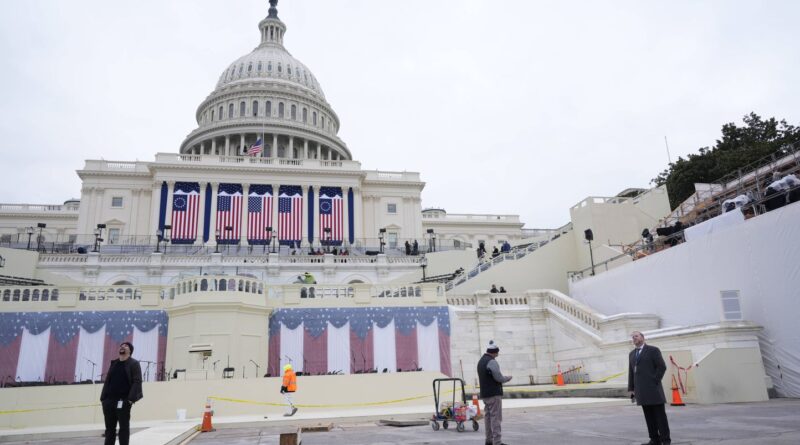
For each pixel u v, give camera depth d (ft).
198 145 315.37
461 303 109.09
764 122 179.42
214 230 216.54
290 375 65.57
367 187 248.73
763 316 73.31
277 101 330.95
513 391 78.84
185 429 50.80
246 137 310.65
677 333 74.08
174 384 70.33
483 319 105.19
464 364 102.58
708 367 61.98
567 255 135.33
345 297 102.42
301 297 102.27
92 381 81.35
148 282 154.30
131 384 31.86
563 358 101.96
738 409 51.98
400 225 246.27
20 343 90.63
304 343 98.32
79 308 94.02
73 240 223.30
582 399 70.59
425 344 101.96
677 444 31.99
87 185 226.38
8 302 92.17
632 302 101.91
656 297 95.30
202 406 70.23
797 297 68.90
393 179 251.19
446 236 321.73
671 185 180.34
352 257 167.63
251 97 328.70
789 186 79.77
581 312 99.30
